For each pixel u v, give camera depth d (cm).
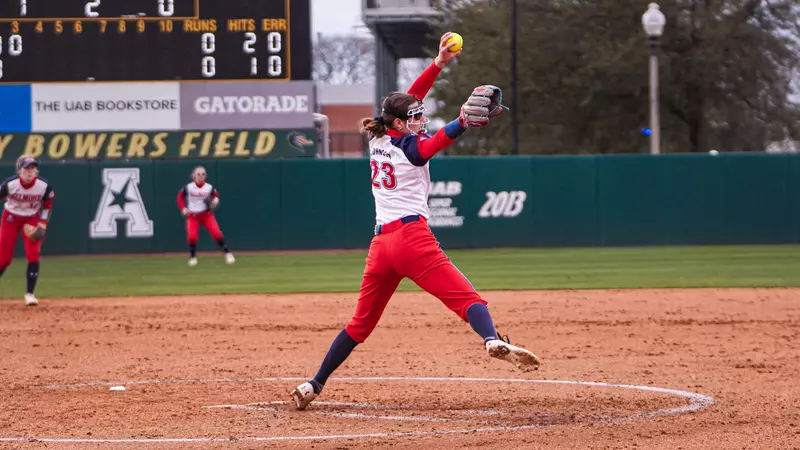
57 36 7762
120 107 7881
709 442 1819
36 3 7725
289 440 1880
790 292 4762
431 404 2239
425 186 2045
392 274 2073
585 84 11094
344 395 2367
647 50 10662
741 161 8206
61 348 3266
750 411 2114
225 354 3116
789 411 2112
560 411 2133
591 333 3481
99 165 7969
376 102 13275
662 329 3566
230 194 8081
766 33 10931
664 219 8188
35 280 4544
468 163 8156
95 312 4247
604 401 2244
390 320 3872
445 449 1784
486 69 11644
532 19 11481
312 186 8125
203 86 7869
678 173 8181
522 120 11612
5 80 7788
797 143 12044
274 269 6450
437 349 3153
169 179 8038
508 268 6253
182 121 7906
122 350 3219
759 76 11031
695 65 10825
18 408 2239
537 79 11500
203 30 7800
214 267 6694
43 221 4516
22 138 7869
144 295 4953
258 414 2145
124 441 1891
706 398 2273
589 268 6209
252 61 7856
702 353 3014
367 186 8144
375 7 12712
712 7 10712
